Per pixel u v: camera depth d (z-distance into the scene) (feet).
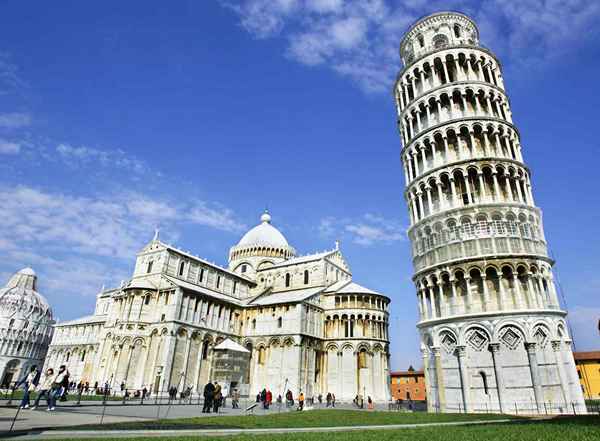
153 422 81.66
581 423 75.97
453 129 167.84
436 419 106.22
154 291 231.71
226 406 163.32
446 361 143.74
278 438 62.08
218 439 60.18
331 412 129.70
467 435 64.39
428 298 159.33
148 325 224.53
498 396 128.57
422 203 171.32
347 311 256.52
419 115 185.68
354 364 242.58
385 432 73.15
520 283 140.77
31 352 506.89
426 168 173.68
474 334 138.51
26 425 66.13
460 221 151.33
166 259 242.17
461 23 200.03
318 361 248.32
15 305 506.89
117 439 57.62
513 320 133.18
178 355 215.51
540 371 128.67
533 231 148.66
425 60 189.26
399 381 362.33
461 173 159.53
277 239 342.85
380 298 262.26
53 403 93.35
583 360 280.92
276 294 291.79
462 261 145.69
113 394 197.88
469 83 174.81
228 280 288.30
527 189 160.56
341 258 309.01
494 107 175.94
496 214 148.05
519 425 79.30
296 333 234.17
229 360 215.51
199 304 237.04
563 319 138.51
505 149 165.37
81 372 328.90
